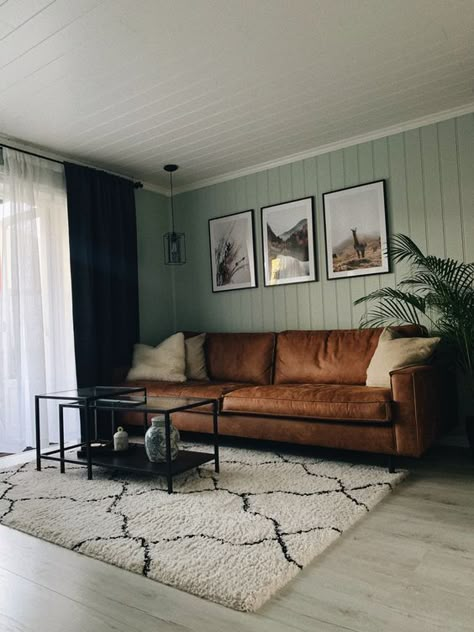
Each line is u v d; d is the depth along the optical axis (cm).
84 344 401
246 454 325
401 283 371
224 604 147
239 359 412
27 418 362
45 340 384
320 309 414
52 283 389
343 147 401
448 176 354
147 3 226
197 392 344
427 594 149
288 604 146
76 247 404
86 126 357
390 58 281
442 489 246
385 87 315
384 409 264
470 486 250
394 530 197
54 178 402
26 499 248
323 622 136
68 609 148
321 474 271
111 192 441
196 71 288
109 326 423
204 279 489
